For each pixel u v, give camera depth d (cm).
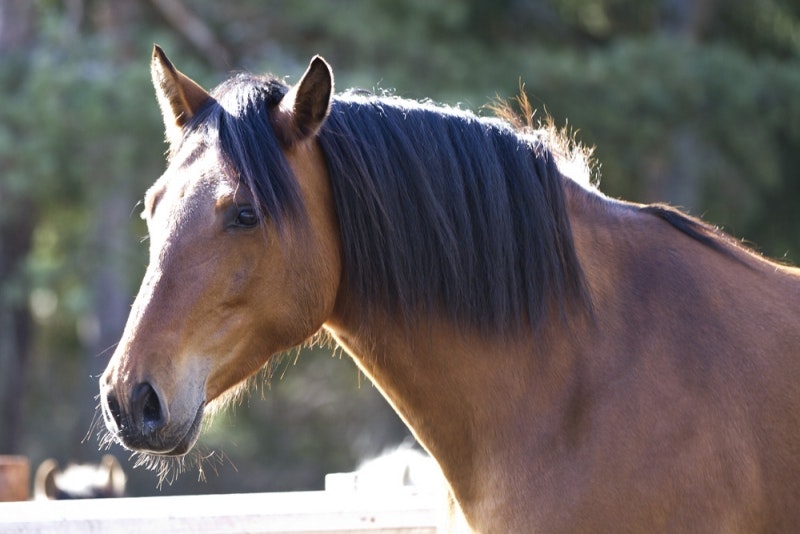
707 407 454
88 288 2591
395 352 487
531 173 490
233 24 2484
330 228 479
